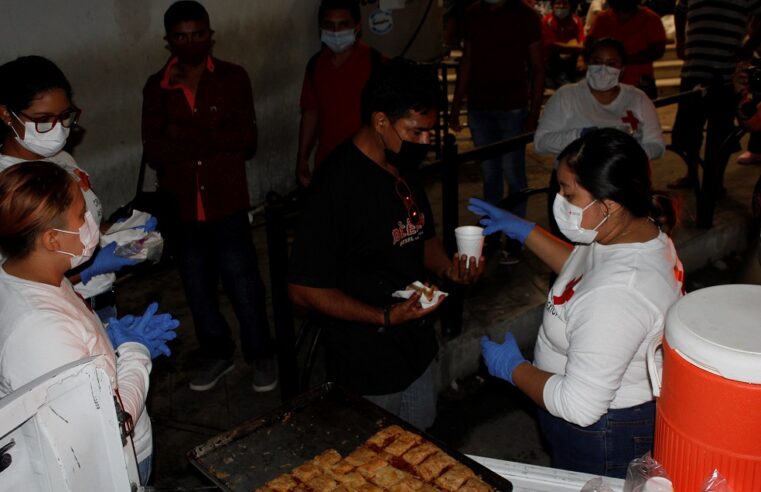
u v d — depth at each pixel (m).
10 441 1.31
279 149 6.38
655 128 4.00
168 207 3.59
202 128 3.58
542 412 2.41
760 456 1.53
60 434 1.36
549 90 9.28
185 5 3.46
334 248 2.39
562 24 9.03
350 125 4.41
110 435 1.46
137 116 5.16
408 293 2.45
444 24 9.70
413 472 2.01
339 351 2.59
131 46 5.00
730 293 1.69
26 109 2.45
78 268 2.61
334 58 4.41
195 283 3.87
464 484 1.93
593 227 2.01
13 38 4.28
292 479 2.00
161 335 2.35
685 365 1.56
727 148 5.20
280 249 3.33
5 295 1.85
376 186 2.39
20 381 1.80
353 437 2.17
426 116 2.24
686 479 1.64
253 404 3.93
